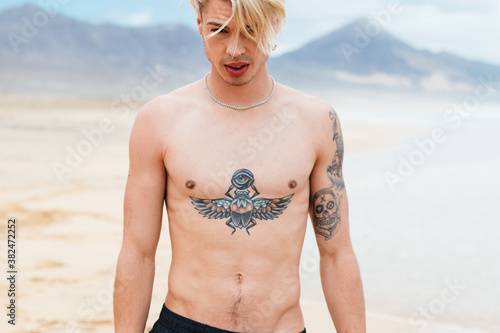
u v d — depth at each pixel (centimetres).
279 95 214
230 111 208
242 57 194
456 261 520
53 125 1391
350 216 660
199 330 202
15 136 1195
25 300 424
